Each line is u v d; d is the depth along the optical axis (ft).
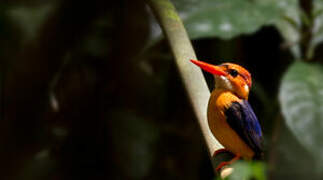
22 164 34.12
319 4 30.63
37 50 33.35
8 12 37.99
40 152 34.45
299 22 30.35
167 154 35.81
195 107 20.29
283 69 33.99
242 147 21.89
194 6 27.09
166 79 35.76
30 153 34.27
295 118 25.05
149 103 35.94
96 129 35.04
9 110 33.76
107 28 35.47
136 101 35.76
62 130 34.88
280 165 30.66
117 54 35.53
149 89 35.86
